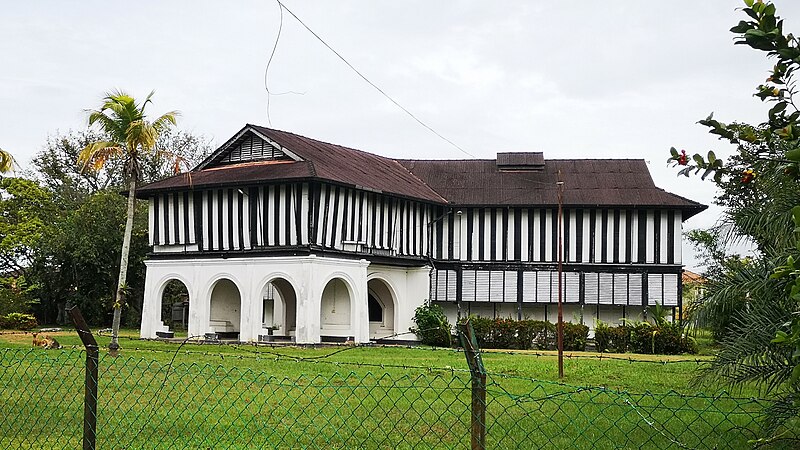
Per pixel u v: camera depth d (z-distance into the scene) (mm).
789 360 7609
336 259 30078
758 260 8227
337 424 10570
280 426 10406
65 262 43781
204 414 11023
